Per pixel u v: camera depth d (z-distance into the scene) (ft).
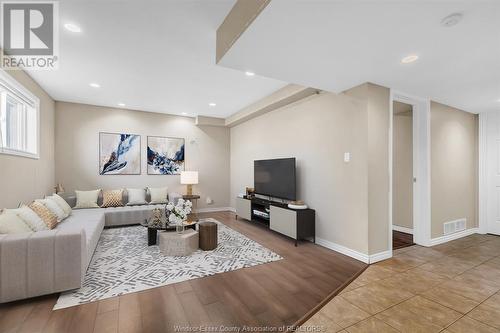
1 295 6.31
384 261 10.04
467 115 14.70
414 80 9.68
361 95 10.09
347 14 5.49
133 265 9.21
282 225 12.74
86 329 5.51
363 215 9.93
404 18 5.64
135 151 18.54
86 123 16.96
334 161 11.35
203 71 11.27
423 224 12.19
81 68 10.85
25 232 7.46
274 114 15.87
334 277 8.36
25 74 11.17
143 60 10.11
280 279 8.17
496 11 5.37
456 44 6.87
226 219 18.01
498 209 14.42
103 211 14.39
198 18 7.34
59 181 16.06
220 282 7.91
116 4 6.63
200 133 21.16
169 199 17.69
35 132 12.37
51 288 6.73
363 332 5.59
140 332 5.42
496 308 6.64
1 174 8.91
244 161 19.80
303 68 8.52
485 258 10.44
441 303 6.88
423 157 12.26
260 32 6.23
